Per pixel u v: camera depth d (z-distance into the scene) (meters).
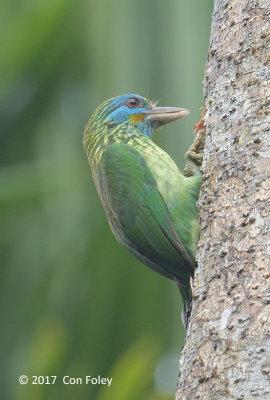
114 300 13.48
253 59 7.94
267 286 6.90
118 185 9.66
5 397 14.15
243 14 8.16
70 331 13.50
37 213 14.16
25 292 14.21
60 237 14.01
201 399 6.80
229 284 7.09
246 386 6.62
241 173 7.52
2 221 14.21
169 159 9.59
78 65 14.91
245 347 6.75
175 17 12.02
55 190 14.10
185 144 11.67
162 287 13.38
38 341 13.36
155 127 11.23
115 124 10.70
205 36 12.02
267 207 7.23
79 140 14.97
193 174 9.67
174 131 11.73
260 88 7.78
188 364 7.07
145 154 9.83
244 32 8.09
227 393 6.67
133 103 11.04
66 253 13.91
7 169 14.76
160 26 12.06
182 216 9.16
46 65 14.97
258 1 8.14
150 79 11.98
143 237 9.45
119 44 12.27
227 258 7.22
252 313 6.85
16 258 14.29
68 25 14.55
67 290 13.80
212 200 7.66
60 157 14.89
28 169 14.30
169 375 12.90
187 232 9.09
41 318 14.05
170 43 11.98
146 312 13.34
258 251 7.08
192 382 6.94
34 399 12.84
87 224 13.85
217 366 6.81
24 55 14.88
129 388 11.43
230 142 7.74
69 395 12.91
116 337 13.38
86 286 13.66
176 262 9.33
